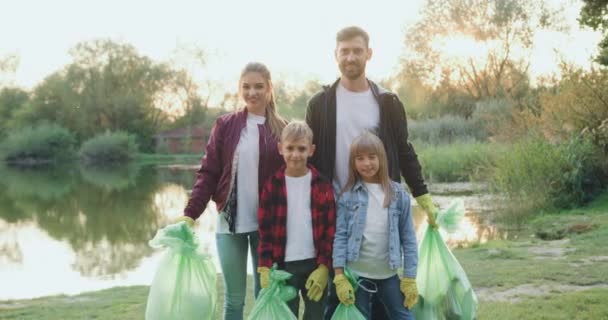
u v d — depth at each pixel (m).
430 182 18.48
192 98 61.22
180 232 3.26
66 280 8.59
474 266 6.68
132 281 8.40
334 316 3.32
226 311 3.63
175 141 59.75
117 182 29.62
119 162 52.09
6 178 34.41
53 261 10.16
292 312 3.42
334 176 3.62
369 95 3.65
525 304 4.95
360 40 3.55
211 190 3.60
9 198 22.75
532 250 7.54
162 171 38.00
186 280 3.24
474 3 34.41
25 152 52.12
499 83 33.03
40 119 56.66
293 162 3.36
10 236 13.37
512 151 12.45
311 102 3.67
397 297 3.43
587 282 5.67
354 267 3.44
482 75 34.72
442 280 3.68
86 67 57.91
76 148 55.66
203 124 59.81
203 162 3.64
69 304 6.15
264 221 3.39
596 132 11.66
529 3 33.19
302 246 3.38
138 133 57.66
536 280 5.85
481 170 16.69
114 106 56.44
